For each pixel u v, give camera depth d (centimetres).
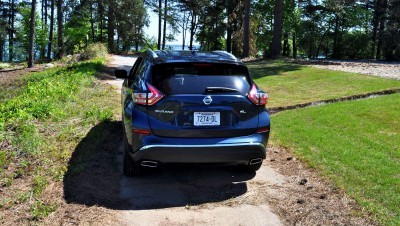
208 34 5441
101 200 424
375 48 4106
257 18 4231
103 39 5272
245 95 445
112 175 500
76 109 852
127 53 4453
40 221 370
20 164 508
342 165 537
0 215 377
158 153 425
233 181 496
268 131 459
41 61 3891
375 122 754
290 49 5122
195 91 432
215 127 433
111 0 4700
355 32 4125
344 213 403
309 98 1038
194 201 435
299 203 430
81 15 4356
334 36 4147
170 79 439
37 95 1003
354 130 710
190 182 490
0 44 5659
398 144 624
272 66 1838
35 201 409
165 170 526
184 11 5559
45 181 454
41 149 565
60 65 2625
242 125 442
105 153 582
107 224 375
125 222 382
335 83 1244
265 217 400
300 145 638
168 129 425
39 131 668
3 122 708
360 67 1711
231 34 4300
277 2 2428
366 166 529
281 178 506
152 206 420
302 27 4288
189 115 429
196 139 430
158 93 428
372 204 416
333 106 913
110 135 679
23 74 2342
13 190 432
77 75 1449
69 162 527
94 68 1792
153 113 428
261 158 462
